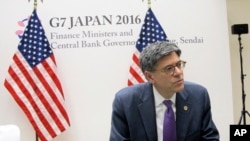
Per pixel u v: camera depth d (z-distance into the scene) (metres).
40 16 2.83
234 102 3.40
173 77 1.71
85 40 2.88
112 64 2.91
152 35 2.85
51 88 2.76
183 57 2.95
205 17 2.96
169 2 2.94
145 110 1.87
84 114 2.91
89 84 2.90
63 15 2.85
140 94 1.92
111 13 2.89
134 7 2.90
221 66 2.98
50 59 2.77
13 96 2.73
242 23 3.36
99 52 2.89
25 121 2.85
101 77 2.90
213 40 2.97
